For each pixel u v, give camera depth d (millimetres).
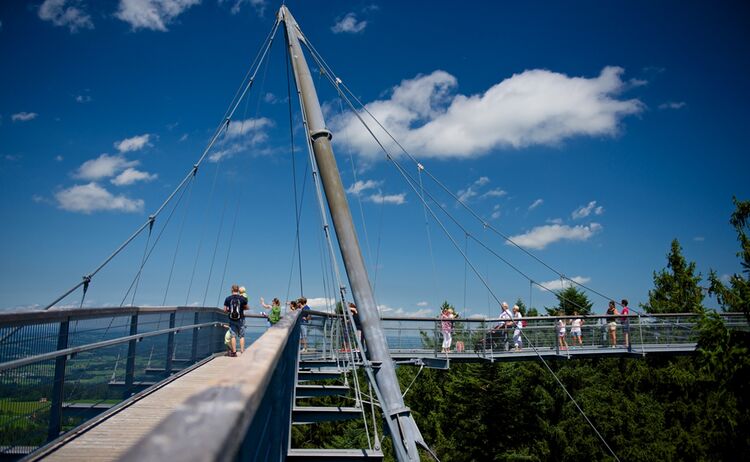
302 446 37094
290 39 14859
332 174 11406
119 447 4891
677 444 29766
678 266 37094
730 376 21750
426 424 39562
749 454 25203
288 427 7109
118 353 7016
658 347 22969
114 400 6863
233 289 12453
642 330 23203
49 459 4480
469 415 36344
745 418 24906
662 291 37562
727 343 21625
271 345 2350
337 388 12000
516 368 34938
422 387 41219
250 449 1737
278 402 3799
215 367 10523
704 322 22062
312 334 15727
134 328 7629
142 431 5496
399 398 9312
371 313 10070
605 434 31125
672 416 32188
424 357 20719
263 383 1542
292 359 7883
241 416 1103
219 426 972
